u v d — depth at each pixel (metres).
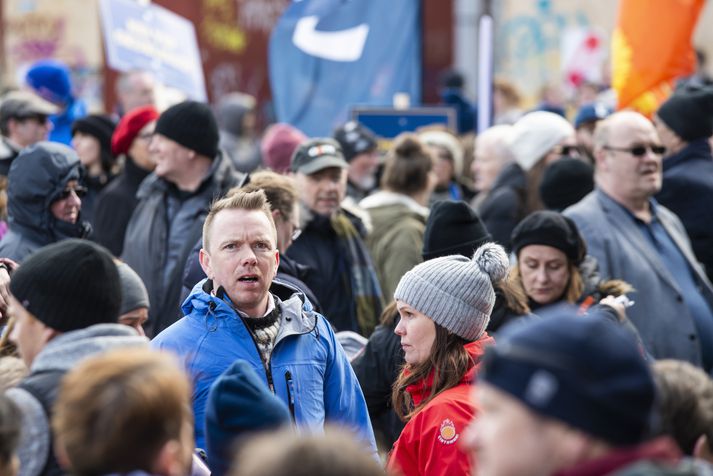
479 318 5.95
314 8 13.73
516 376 3.00
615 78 11.58
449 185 12.73
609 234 8.84
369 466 2.99
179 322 5.80
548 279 7.55
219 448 4.24
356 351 7.37
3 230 8.64
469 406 5.61
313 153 8.81
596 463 2.97
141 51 12.46
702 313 8.93
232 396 4.25
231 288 5.75
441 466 5.54
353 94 13.71
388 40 13.69
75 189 7.64
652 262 8.80
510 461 3.00
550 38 21.59
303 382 5.76
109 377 3.49
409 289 5.98
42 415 4.31
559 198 9.79
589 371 2.96
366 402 6.71
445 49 21.28
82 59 20.98
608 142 8.98
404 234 9.40
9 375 4.95
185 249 8.35
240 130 15.98
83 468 3.49
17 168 7.48
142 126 10.10
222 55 18.94
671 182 10.06
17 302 4.59
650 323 8.66
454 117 13.62
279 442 3.00
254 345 5.70
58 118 12.66
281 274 7.28
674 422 4.02
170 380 3.52
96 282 4.58
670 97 10.37
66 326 4.54
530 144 10.38
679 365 4.18
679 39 11.30
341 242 8.84
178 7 18.72
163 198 8.95
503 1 21.66
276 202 7.52
